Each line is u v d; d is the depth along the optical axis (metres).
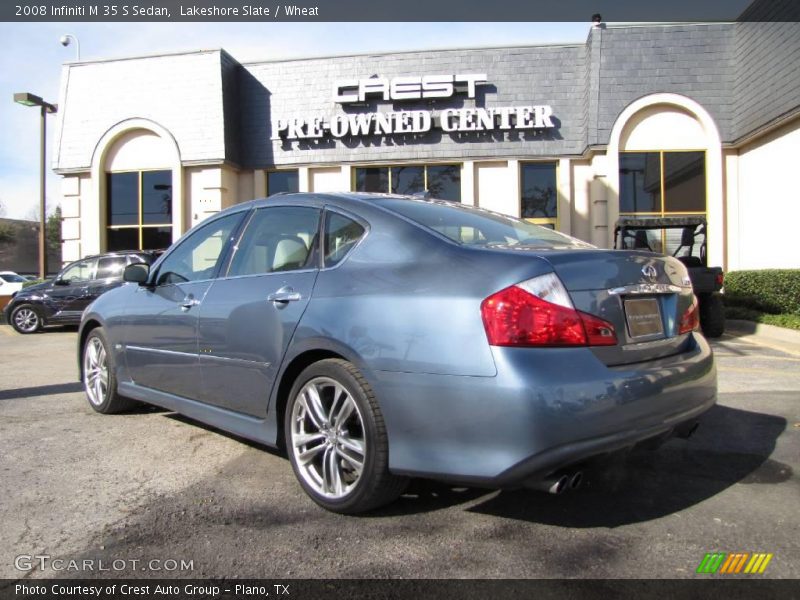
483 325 2.60
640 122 13.93
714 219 13.78
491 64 14.76
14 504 3.21
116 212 16.16
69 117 16.27
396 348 2.80
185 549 2.72
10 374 7.24
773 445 4.13
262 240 3.83
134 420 4.87
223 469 3.73
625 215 14.01
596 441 2.55
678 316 3.20
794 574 2.50
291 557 2.65
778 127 12.23
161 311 4.28
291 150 15.59
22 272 52.16
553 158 14.65
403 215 3.26
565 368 2.55
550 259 2.72
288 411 3.28
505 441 2.51
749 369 6.88
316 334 3.13
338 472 3.06
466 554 2.67
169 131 15.47
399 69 15.04
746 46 13.09
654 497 3.29
